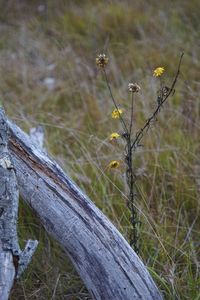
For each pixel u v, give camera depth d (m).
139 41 5.39
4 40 5.78
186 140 3.87
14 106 4.44
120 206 3.19
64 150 3.93
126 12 5.92
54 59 5.37
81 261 2.37
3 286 2.07
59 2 6.32
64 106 4.74
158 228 3.01
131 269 2.32
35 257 2.91
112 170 3.51
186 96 4.46
